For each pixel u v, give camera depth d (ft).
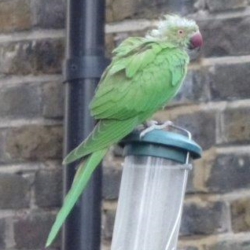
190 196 32.76
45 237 33.76
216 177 32.68
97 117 27.86
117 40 33.73
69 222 32.01
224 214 32.55
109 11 33.88
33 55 34.47
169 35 29.27
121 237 26.61
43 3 34.60
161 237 26.58
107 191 33.22
